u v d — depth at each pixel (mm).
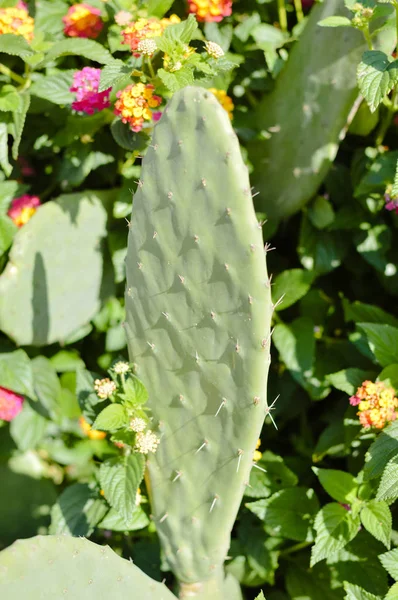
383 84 944
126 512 937
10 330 1062
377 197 1092
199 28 1075
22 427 1105
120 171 1095
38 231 1043
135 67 1002
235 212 852
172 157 872
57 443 1204
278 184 1112
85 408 983
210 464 925
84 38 1023
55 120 1075
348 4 965
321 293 1133
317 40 1020
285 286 1078
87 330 1125
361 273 1154
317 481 1113
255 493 1044
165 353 921
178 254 886
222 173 852
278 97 1082
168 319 907
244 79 1108
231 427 903
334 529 975
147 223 896
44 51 1023
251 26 1093
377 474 944
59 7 1076
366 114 1085
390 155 1072
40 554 881
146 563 1078
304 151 1073
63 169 1086
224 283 871
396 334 996
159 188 883
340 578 1026
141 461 944
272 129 1090
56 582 884
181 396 923
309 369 1082
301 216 1172
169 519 958
